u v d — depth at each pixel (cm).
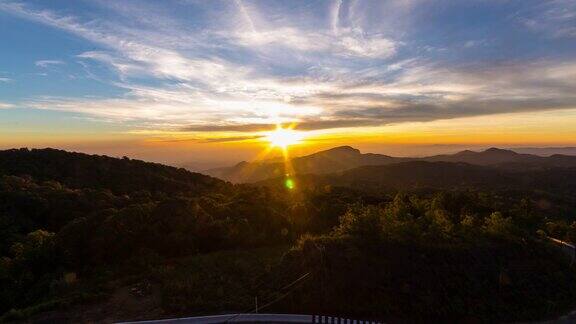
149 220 3362
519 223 4525
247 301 2319
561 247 3688
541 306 2589
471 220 3694
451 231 3278
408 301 2445
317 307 2359
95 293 2381
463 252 2880
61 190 5747
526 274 2873
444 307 2439
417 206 4578
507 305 2547
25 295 2559
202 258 2981
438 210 4084
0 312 2441
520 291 2688
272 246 3462
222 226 3434
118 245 3061
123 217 3294
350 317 2316
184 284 2448
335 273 2519
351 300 2409
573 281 2945
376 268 2589
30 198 5131
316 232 3953
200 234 3316
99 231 3125
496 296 2606
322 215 4353
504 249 3083
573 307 2648
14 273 2794
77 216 4825
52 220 4847
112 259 3008
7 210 4847
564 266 3116
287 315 2247
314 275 2505
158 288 2466
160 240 3161
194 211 3525
